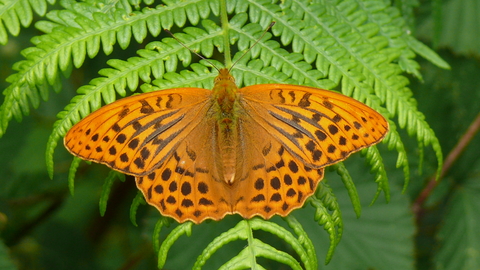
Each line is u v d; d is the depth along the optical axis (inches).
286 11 20.4
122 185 23.3
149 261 23.4
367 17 20.8
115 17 20.0
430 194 23.3
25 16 19.8
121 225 23.9
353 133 19.6
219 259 22.4
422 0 23.2
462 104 23.4
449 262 23.0
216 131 19.9
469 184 23.2
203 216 19.6
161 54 20.0
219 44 20.2
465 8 23.5
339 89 22.3
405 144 23.2
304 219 22.6
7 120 19.6
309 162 19.7
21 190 23.6
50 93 23.8
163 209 19.6
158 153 19.8
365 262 22.5
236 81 20.1
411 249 22.6
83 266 23.5
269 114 19.9
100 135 19.5
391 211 22.7
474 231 23.0
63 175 23.8
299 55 20.2
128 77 19.8
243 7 20.4
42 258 23.4
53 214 23.9
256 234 22.5
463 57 23.4
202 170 19.8
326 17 20.5
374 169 19.7
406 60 20.9
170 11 20.1
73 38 19.8
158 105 19.9
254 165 19.8
